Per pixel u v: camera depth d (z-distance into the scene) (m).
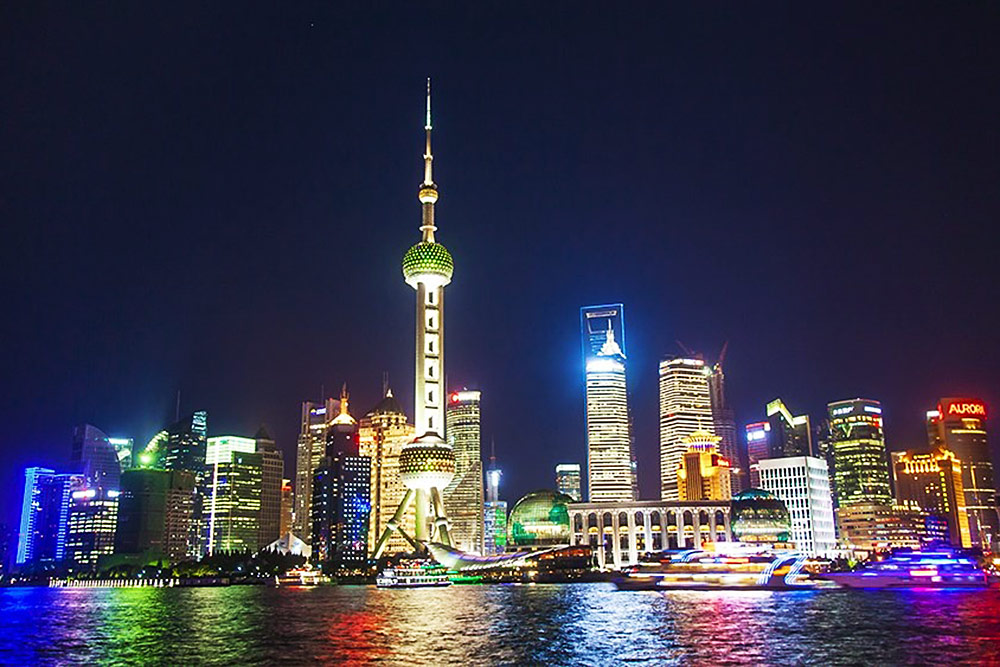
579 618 191.12
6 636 165.88
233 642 147.88
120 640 155.50
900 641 138.38
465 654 127.25
